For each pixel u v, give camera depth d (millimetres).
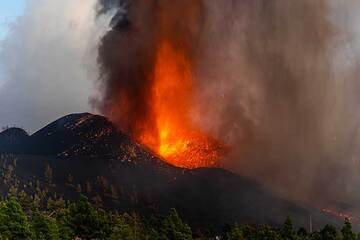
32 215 167500
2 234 126562
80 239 157125
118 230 155875
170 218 172625
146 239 166750
